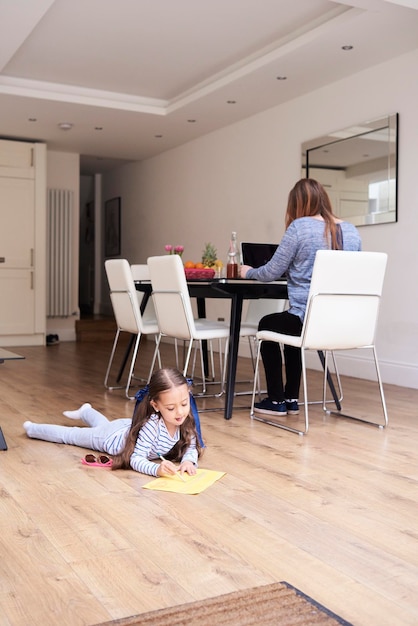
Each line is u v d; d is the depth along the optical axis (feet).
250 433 10.37
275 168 20.45
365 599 4.79
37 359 20.88
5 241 24.79
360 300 10.72
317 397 13.99
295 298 11.23
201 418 11.57
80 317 30.50
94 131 23.68
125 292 13.88
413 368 15.60
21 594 4.79
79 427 10.45
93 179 33.68
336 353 17.85
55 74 18.99
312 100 18.81
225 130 22.94
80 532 6.05
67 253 28.02
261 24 15.25
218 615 4.44
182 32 15.74
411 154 15.69
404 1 12.10
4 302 24.99
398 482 7.77
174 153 26.37
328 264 10.22
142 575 5.12
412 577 5.17
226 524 6.30
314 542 5.87
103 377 16.67
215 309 23.95
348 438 10.06
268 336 11.31
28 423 9.86
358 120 17.25
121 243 31.22
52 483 7.61
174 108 20.83
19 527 6.19
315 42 15.07
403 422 11.32
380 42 15.08
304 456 8.94
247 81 17.89
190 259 25.41
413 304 15.71
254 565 5.34
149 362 20.10
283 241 11.23
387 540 5.95
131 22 15.16
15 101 19.95
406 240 15.85
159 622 4.34
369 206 16.81
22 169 24.84
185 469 7.95
